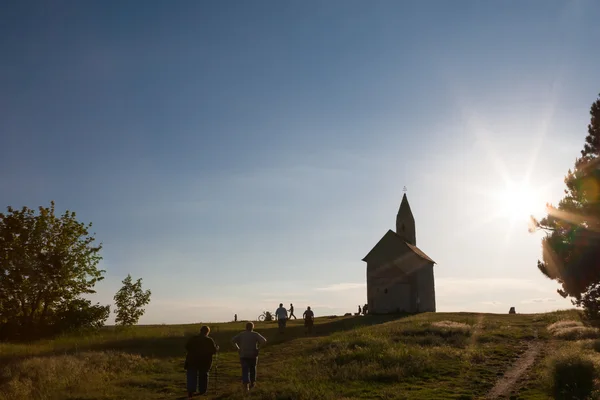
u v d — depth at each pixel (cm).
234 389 1659
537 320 3931
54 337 3912
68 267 4203
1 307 3988
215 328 4247
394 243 6800
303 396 1535
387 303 6631
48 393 1739
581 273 2169
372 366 1995
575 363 1602
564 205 2302
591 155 2388
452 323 3481
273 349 2784
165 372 2186
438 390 1639
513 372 1923
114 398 1661
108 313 4378
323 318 5897
